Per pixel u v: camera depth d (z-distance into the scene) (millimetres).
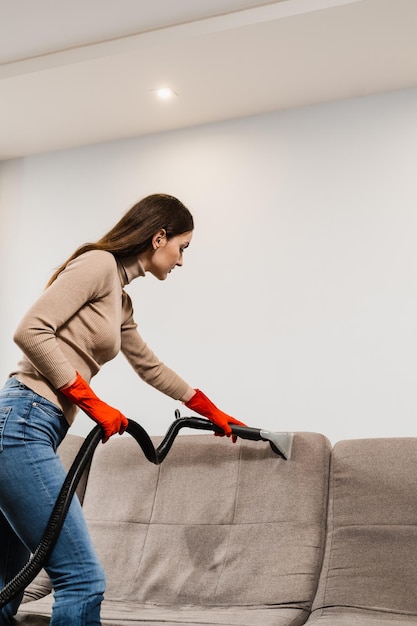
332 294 3088
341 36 2787
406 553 2164
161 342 3307
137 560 2471
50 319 1759
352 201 3152
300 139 3297
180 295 3326
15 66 3053
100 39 2930
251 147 3373
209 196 3395
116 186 3580
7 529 1980
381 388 2932
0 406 1790
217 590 2293
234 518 2410
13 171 3807
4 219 3762
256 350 3146
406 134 3137
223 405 3139
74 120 3438
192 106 3322
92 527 2600
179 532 2461
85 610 1701
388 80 3109
